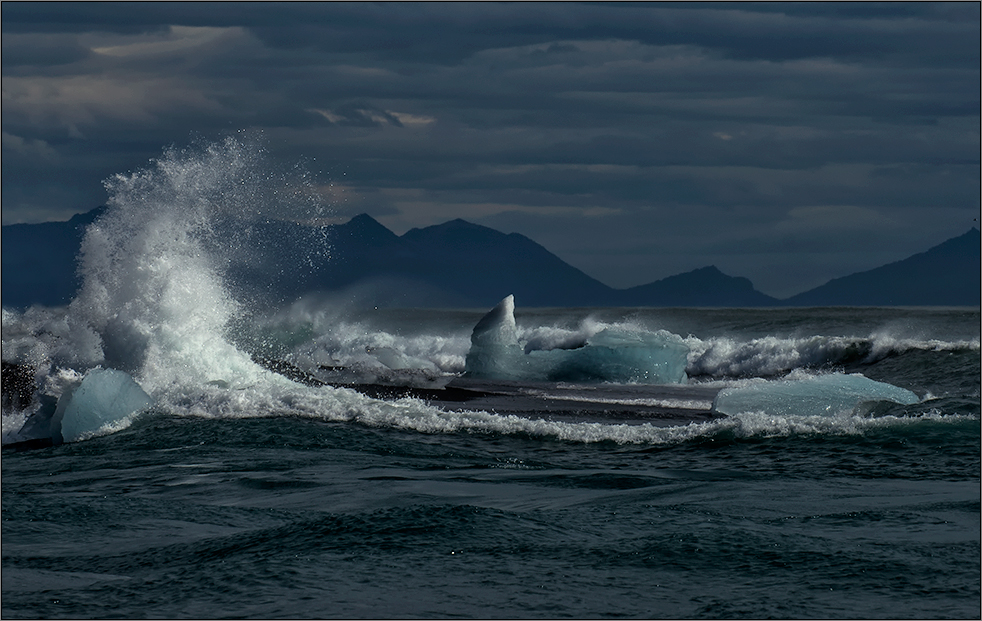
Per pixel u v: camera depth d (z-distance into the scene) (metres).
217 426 12.02
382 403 13.05
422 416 12.44
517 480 8.56
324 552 5.30
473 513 6.20
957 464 9.22
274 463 9.80
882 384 13.23
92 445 11.53
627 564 5.01
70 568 5.18
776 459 9.87
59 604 4.41
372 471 9.19
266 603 4.34
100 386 12.65
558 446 11.08
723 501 7.22
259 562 5.09
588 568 4.93
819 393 12.79
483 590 4.53
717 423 11.36
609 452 10.68
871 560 5.04
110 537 6.04
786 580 4.70
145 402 12.97
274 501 7.61
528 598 4.40
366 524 5.95
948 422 10.92
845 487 8.03
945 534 5.71
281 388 13.77
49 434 13.05
